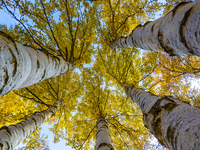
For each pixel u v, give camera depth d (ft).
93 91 23.09
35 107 21.84
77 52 22.11
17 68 4.26
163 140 5.35
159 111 6.02
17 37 15.69
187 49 5.02
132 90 15.42
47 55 8.43
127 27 20.30
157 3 16.53
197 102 19.31
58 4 16.60
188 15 4.41
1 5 11.07
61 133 21.70
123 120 23.36
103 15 20.21
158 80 22.61
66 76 23.99
